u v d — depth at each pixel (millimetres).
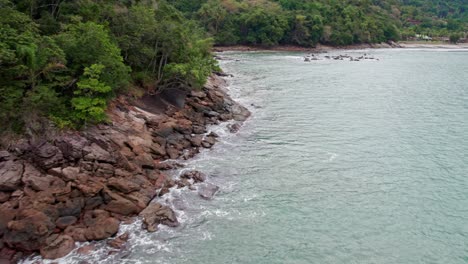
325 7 173250
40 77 32500
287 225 28031
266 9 163000
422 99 66500
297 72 93500
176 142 41188
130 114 40594
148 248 24953
